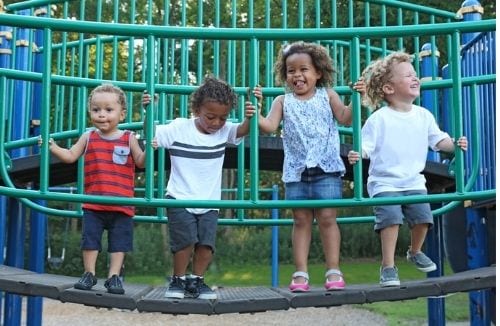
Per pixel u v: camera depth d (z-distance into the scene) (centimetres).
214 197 359
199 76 580
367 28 330
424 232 368
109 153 376
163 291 397
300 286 348
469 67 514
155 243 1911
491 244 495
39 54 620
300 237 357
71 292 337
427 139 362
